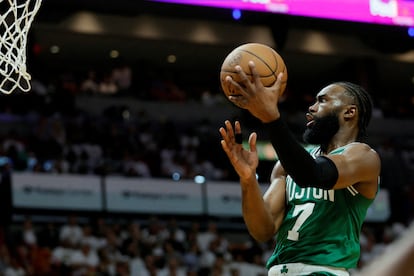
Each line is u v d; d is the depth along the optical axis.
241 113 25.67
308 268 4.69
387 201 21.97
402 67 30.23
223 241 18.09
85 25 25.30
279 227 4.93
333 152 4.73
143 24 26.06
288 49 27.62
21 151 19.86
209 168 21.92
